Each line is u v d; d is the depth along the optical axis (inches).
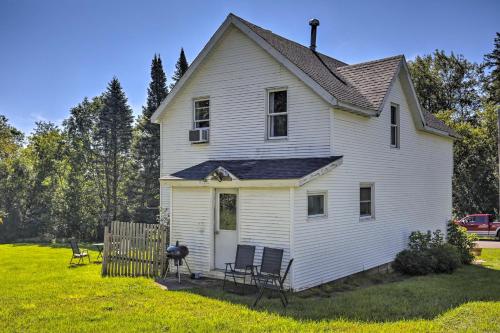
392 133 658.8
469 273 608.1
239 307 374.6
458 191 1499.8
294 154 528.1
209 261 506.9
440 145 820.0
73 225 1515.7
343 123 526.6
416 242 652.1
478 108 1812.3
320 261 484.4
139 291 431.2
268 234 459.8
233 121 580.7
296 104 530.0
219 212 511.5
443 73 1868.8
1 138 1758.1
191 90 624.4
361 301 405.7
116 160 1585.9
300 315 352.8
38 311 357.7
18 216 1567.4
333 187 509.7
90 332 306.3
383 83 599.2
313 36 725.3
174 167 639.8
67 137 1765.5
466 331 312.8
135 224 529.7
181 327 316.5
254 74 564.1
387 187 628.7
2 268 599.8
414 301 407.5
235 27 577.3
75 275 530.0
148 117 1481.3
